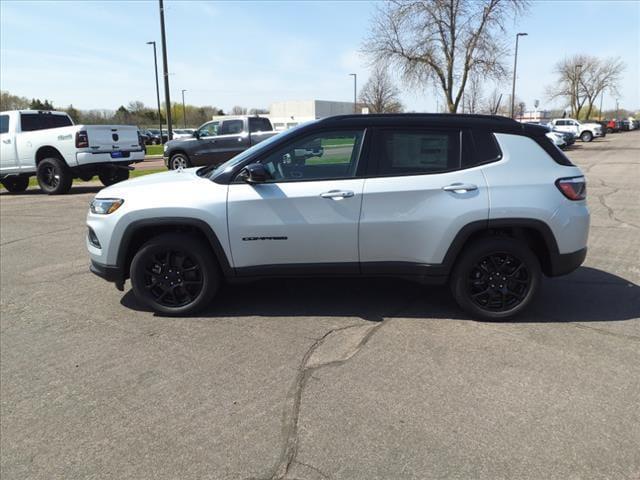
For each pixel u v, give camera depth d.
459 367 3.49
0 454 2.71
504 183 4.10
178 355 3.75
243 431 2.84
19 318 4.53
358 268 4.27
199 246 4.34
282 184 4.21
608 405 3.02
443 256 4.17
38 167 12.65
